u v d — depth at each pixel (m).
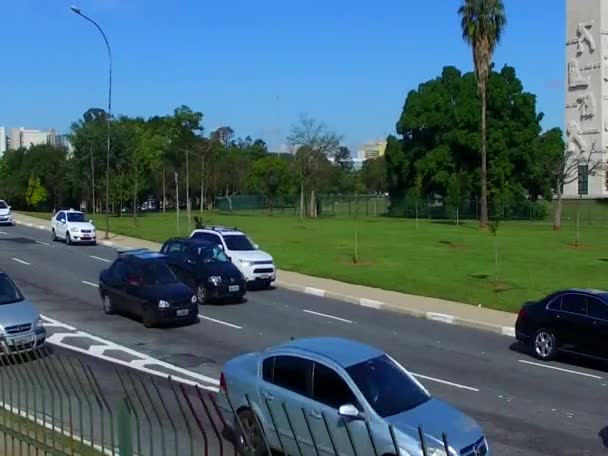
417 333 20.44
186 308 20.27
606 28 76.56
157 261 21.66
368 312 23.81
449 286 27.73
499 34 58.34
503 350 18.47
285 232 51.62
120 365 15.58
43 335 15.84
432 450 8.21
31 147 91.81
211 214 76.75
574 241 46.19
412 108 75.81
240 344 18.25
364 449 8.65
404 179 79.88
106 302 21.92
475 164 73.12
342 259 35.88
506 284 28.25
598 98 76.75
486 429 11.92
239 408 9.98
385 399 8.98
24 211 81.81
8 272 30.39
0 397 8.79
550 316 17.33
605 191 75.38
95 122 74.88
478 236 49.78
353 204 96.19
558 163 62.28
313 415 9.09
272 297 26.41
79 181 72.25
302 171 76.75
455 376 15.58
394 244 43.44
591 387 14.93
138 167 73.31
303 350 9.66
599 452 10.87
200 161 88.50
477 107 71.38
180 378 14.61
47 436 7.75
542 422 12.38
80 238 42.56
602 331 16.25
